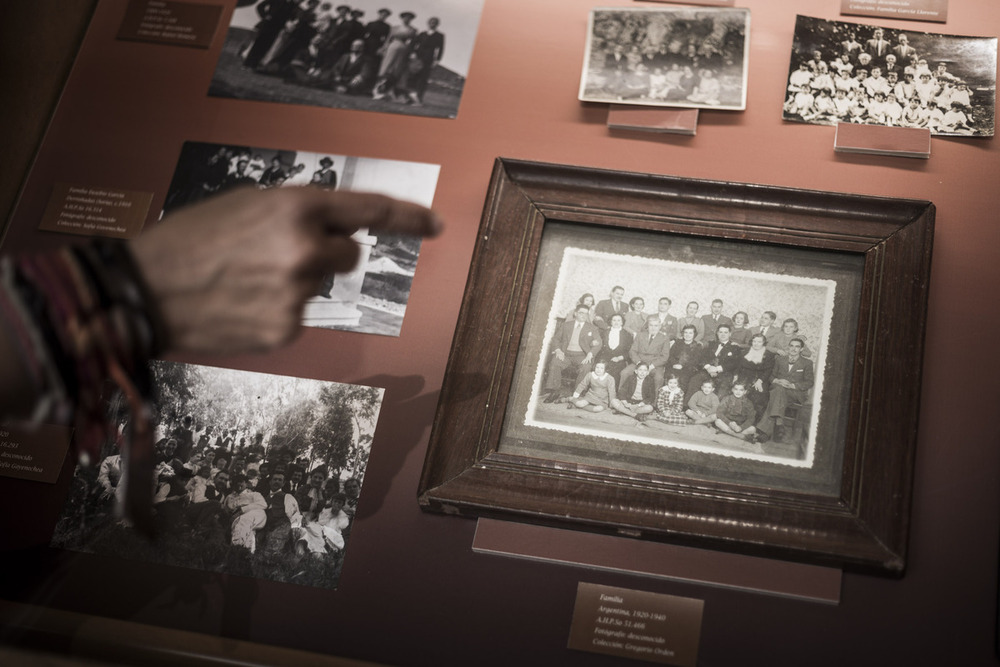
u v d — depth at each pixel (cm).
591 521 190
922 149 218
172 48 267
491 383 206
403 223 80
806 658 183
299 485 212
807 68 233
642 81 238
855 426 192
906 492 184
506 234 221
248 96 256
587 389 206
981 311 204
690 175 227
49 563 213
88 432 61
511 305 214
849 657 182
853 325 203
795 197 214
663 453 198
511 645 193
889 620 183
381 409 217
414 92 250
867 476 187
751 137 229
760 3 246
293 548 206
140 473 62
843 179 221
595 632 190
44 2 259
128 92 262
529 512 193
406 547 203
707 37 241
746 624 188
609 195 222
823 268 209
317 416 218
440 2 261
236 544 208
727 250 215
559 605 195
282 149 248
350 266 78
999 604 180
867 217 210
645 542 194
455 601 198
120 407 224
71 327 60
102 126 259
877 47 233
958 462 192
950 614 182
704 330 208
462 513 201
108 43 270
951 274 208
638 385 205
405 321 224
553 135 238
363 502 209
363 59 256
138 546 212
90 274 63
